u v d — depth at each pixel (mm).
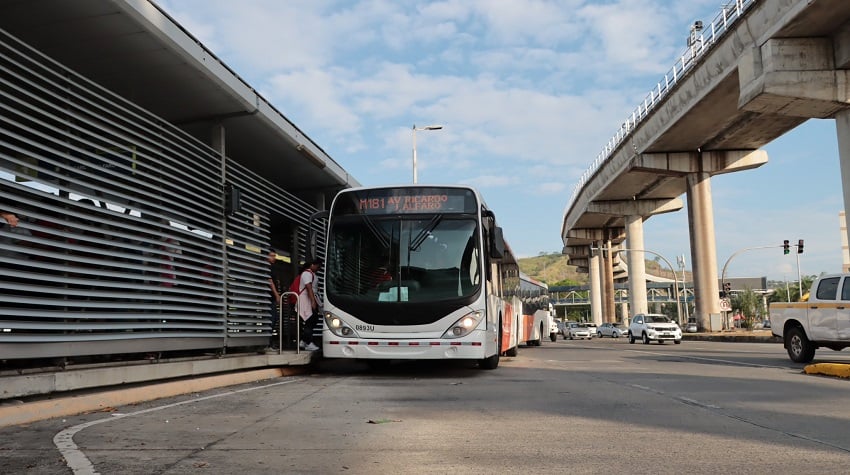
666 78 40750
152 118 11344
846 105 28922
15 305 7828
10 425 6645
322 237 19203
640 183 55188
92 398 7840
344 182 18844
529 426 6719
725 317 52719
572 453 5391
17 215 7953
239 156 15945
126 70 10945
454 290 12438
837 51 28250
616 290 134875
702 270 47156
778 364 16266
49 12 9000
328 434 6227
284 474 4633
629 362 17625
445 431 6406
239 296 13625
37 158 8297
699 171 46812
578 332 61625
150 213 10562
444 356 12219
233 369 11961
